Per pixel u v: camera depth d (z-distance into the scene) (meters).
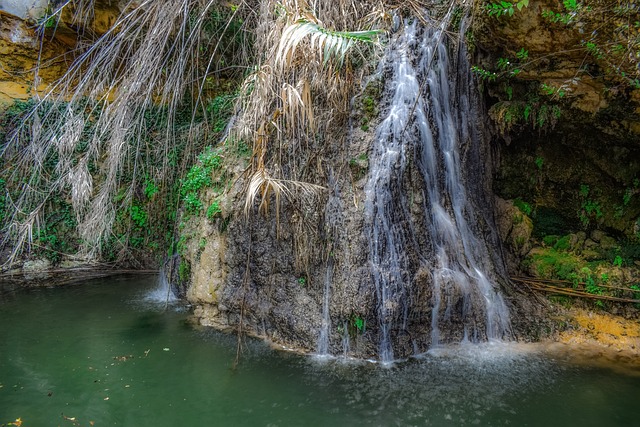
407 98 4.72
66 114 6.46
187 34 6.76
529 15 3.82
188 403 3.39
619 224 5.20
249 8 6.09
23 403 3.37
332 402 3.38
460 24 4.98
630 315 4.60
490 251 4.95
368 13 5.20
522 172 5.64
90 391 3.54
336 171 4.50
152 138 7.07
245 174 4.63
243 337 4.51
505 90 4.99
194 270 5.14
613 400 3.40
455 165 4.97
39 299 5.73
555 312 4.70
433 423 3.12
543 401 3.38
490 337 4.35
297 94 3.99
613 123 4.55
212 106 6.67
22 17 7.11
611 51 3.69
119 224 7.08
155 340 4.48
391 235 4.18
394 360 3.94
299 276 4.38
